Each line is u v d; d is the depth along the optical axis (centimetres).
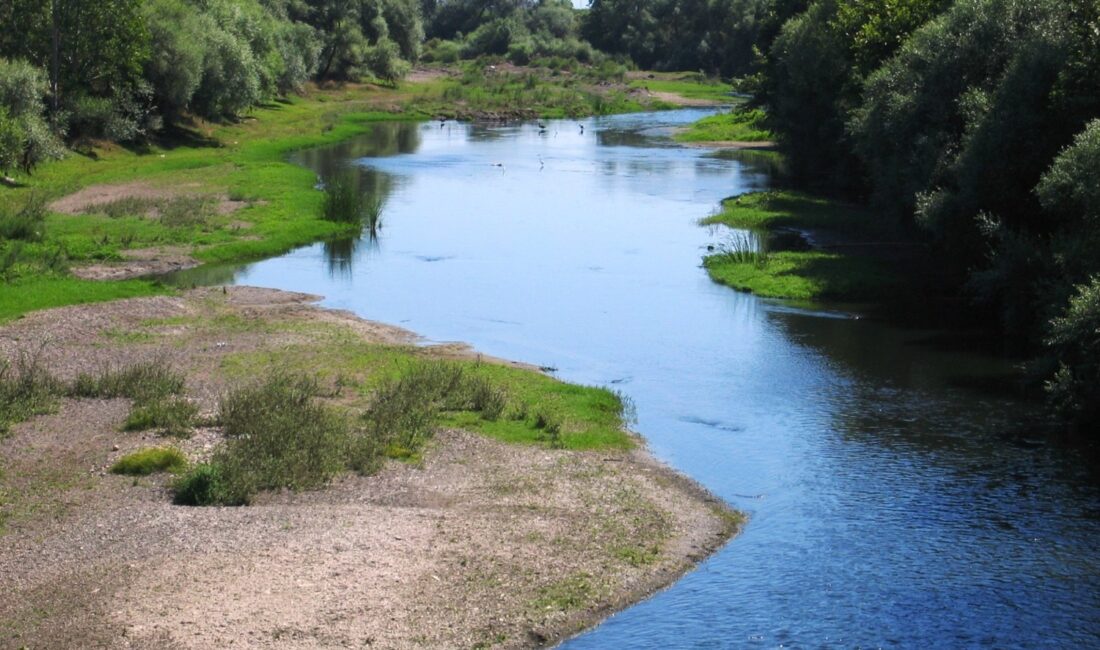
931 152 4100
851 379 3109
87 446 2448
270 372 3052
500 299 4062
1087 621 1789
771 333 3594
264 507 2170
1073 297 2991
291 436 2438
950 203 3841
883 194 4600
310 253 4866
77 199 5609
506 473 2394
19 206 5088
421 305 3972
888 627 1783
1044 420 2764
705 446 2609
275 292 4088
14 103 5972
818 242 5031
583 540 2073
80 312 3634
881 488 2347
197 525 2055
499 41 17538
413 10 15100
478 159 8025
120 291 3925
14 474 2281
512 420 2738
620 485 2348
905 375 3142
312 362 3173
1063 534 2108
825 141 6519
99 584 1808
